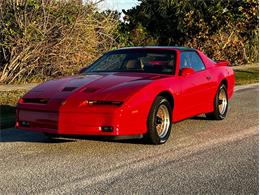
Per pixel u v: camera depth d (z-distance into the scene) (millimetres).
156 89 6656
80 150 6523
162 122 6922
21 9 15773
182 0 24922
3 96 12250
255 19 22031
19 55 15609
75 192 4746
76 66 16641
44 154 6312
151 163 5844
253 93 13719
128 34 20234
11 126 8422
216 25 23781
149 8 25844
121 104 6164
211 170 5531
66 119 6219
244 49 26234
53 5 16516
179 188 4871
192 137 7418
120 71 7508
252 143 6992
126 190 4805
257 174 5379
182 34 24859
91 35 16969
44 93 6602
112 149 6570
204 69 8484
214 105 8734
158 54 7762
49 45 16047
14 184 5012
